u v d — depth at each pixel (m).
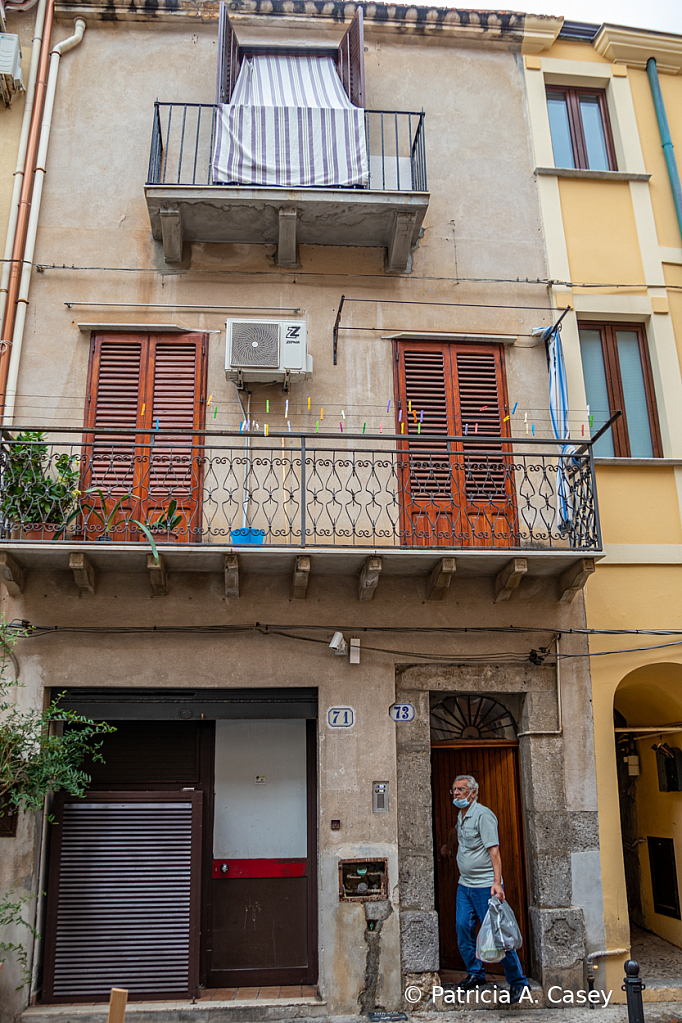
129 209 8.84
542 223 9.30
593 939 7.49
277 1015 6.92
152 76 9.33
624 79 10.02
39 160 8.80
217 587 7.83
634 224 9.45
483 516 8.34
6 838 7.05
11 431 7.61
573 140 9.92
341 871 7.34
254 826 7.77
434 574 7.72
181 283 8.66
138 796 7.49
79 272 8.59
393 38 9.80
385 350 8.72
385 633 7.90
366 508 7.69
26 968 6.88
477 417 8.70
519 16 9.78
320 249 8.95
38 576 7.69
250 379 8.27
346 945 7.18
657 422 9.02
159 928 7.24
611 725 8.01
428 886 7.46
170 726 7.91
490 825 6.89
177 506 7.99
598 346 9.22
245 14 9.52
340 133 8.87
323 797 7.49
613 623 8.23
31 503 7.36
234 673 7.69
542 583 8.19
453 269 9.04
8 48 8.83
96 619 7.66
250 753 7.93
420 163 8.92
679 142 9.92
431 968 7.23
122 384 8.36
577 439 8.21
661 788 9.16
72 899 7.24
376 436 7.51
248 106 8.83
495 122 9.64
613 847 7.73
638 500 8.56
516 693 8.09
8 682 7.05
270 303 8.73
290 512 8.12
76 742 7.24
